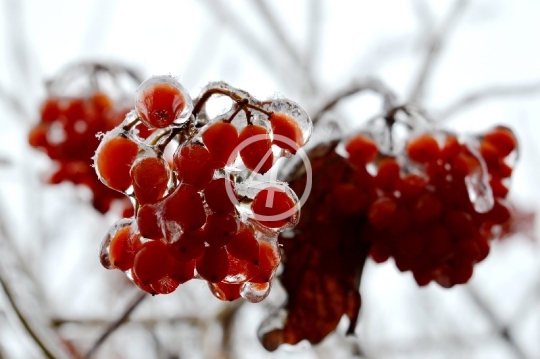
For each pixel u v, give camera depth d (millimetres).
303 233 396
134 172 320
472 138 400
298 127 328
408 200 385
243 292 335
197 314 614
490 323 735
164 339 728
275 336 405
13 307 416
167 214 317
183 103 322
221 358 582
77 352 531
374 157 390
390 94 407
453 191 384
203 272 321
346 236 396
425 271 390
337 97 414
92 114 505
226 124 320
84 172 510
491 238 424
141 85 322
